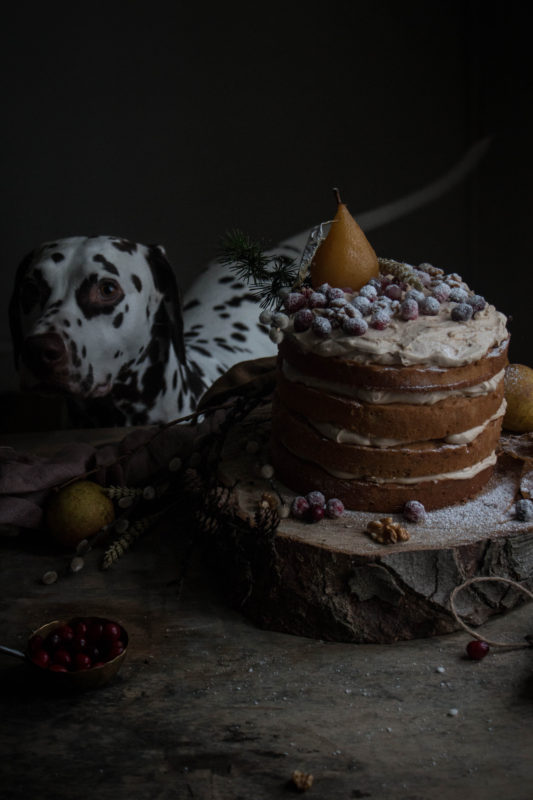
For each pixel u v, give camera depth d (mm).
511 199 2303
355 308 949
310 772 807
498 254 2389
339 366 932
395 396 931
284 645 936
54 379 1190
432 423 939
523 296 2295
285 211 2428
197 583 1016
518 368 1128
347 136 2404
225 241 1069
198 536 990
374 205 2461
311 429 964
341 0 2314
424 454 947
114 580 1021
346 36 2340
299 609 936
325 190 2430
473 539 923
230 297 1649
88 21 2211
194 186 2365
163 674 902
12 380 2223
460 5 2334
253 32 2299
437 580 920
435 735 836
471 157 2418
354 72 2363
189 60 2285
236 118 2342
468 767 807
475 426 962
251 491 997
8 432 1753
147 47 2258
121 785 798
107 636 904
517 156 2258
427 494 961
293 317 964
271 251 1753
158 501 1117
